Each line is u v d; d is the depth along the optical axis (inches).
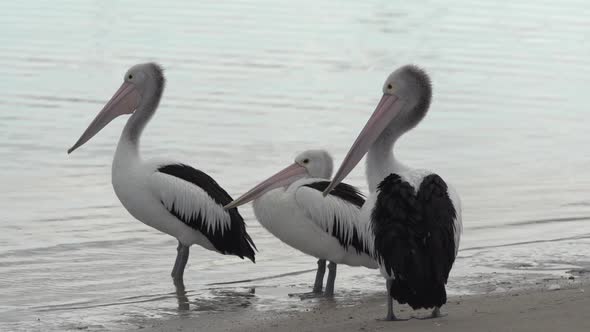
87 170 724.7
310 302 458.9
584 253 545.6
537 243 572.1
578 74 1124.5
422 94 450.3
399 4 1592.0
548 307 369.1
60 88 987.3
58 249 554.3
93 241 571.2
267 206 488.1
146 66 555.8
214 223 520.4
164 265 534.9
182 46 1203.9
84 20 1360.7
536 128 892.0
